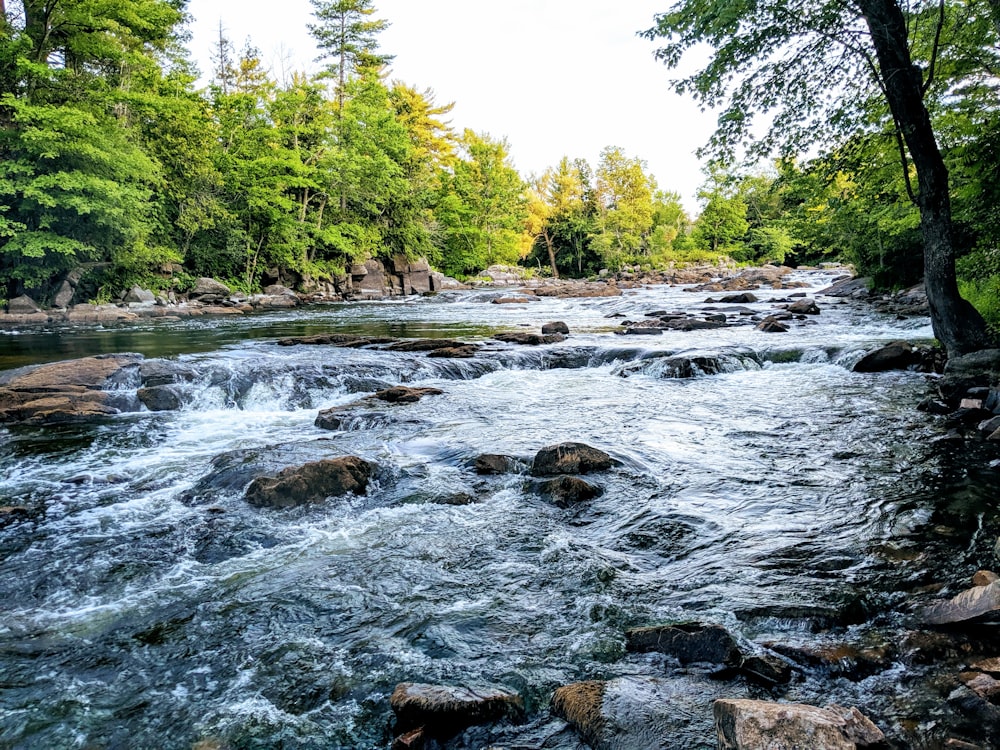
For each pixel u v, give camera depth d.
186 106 34.03
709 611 4.25
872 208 22.89
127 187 28.33
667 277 60.28
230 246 38.78
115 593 4.77
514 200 74.38
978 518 5.61
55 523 6.11
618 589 4.64
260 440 9.32
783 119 11.71
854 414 9.79
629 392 12.27
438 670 3.70
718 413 10.28
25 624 4.34
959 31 11.75
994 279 14.46
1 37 26.69
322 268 47.00
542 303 37.78
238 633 4.19
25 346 17.75
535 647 3.92
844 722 2.77
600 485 6.91
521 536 5.68
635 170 85.25
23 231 26.92
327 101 54.22
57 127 26.05
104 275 31.02
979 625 3.78
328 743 3.15
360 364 13.92
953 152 12.55
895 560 4.89
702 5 10.51
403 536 5.71
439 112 77.38
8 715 3.40
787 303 29.88
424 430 9.43
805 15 10.31
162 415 10.95
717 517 5.95
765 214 89.19
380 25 62.75
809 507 6.11
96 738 3.22
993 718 2.98
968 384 9.86
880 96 11.49
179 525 6.02
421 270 53.44
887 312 22.31
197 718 3.36
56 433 9.62
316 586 4.80
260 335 20.95
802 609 4.14
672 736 2.95
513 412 10.61
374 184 50.53
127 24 32.12
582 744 3.02
